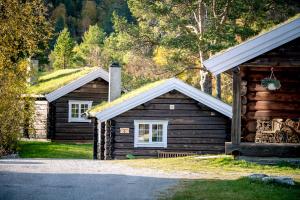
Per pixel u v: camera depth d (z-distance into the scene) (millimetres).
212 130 24641
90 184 12000
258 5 34469
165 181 12453
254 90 17484
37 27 26547
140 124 24453
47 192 10805
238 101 15914
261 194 10188
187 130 24547
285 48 15945
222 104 24312
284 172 14273
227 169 14977
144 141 24484
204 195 10227
